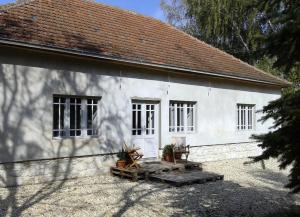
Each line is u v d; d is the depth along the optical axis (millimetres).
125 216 7824
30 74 10672
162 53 14922
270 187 11305
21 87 10477
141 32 15992
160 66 13625
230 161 16922
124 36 14531
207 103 16469
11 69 10281
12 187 10242
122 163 12477
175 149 13750
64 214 7840
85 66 12000
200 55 17312
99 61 12227
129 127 13281
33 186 10477
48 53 10898
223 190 10578
